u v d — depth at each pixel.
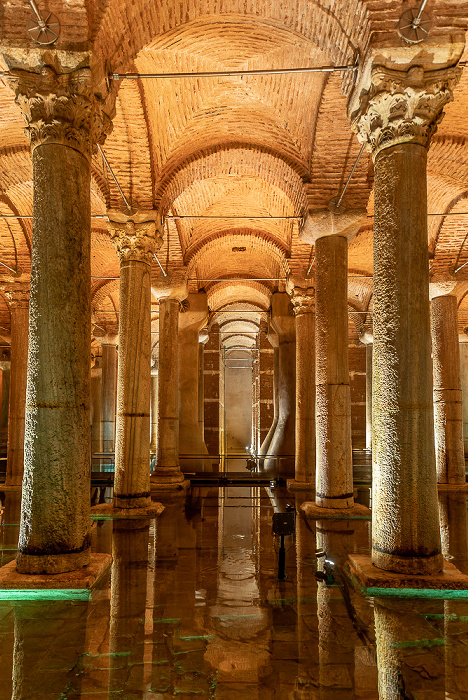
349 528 8.12
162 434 13.92
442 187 11.91
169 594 4.95
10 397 13.83
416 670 3.43
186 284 14.48
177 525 8.54
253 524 8.65
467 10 5.31
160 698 3.09
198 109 9.24
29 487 5.10
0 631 4.07
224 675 3.36
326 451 9.26
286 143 9.56
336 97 8.38
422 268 5.39
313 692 3.15
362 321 22.09
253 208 14.02
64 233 5.27
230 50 7.98
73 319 5.22
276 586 5.21
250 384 34.28
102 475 16.48
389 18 5.34
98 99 5.68
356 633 4.02
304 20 6.41
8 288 13.75
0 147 9.55
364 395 25.88
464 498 12.34
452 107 8.79
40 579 4.88
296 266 13.65
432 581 4.95
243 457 17.64
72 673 3.39
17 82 5.32
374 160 5.79
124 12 5.69
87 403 5.37
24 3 5.24
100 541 7.29
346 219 9.27
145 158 9.22
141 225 9.63
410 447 5.20
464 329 21.81
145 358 9.73
